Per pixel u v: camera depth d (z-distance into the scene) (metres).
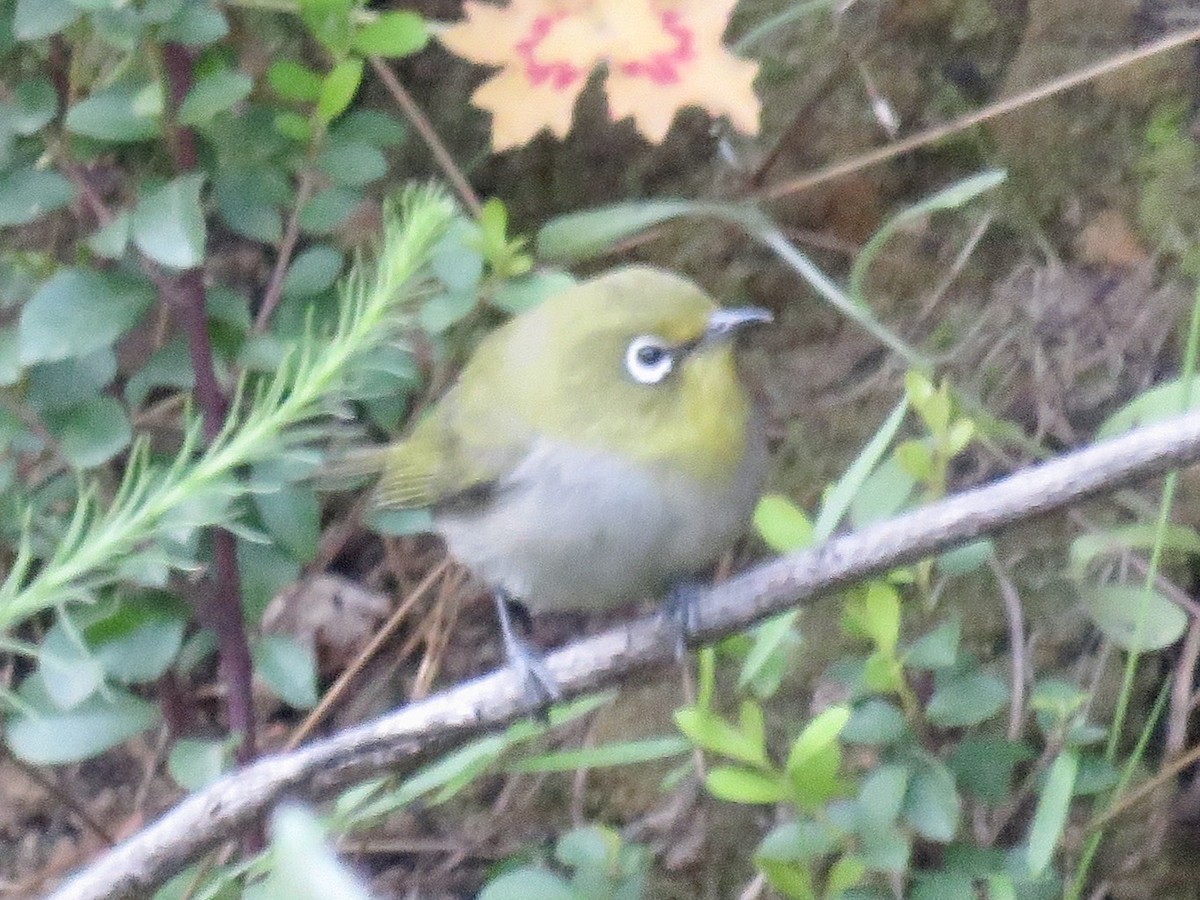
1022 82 6.07
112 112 4.54
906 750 4.68
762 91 6.19
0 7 4.73
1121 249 6.00
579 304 4.62
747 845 5.88
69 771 6.07
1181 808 5.57
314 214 4.91
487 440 4.74
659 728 6.04
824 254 6.27
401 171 6.28
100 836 5.62
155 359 4.96
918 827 4.53
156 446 5.74
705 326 4.49
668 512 4.55
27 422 4.75
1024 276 6.07
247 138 4.85
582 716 6.09
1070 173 6.06
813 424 6.16
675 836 5.94
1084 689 5.65
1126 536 4.91
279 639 4.98
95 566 3.60
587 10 4.64
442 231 3.75
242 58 6.01
